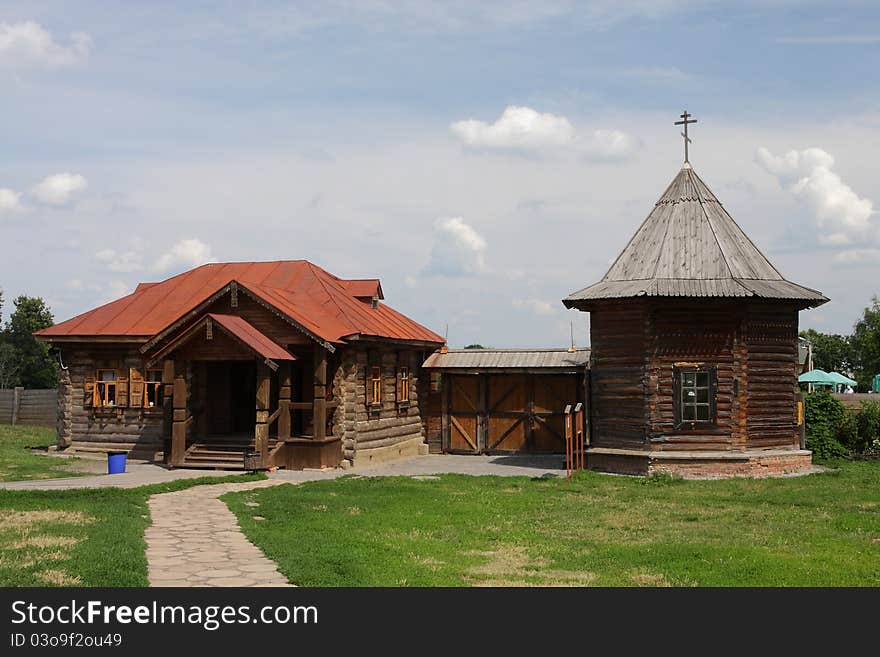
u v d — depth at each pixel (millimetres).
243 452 27078
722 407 25188
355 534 15672
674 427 25234
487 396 33156
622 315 26094
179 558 13266
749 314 25500
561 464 29281
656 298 25016
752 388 25375
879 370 81812
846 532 16656
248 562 13008
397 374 31297
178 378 26562
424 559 13742
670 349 25438
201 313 26922
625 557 14188
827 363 96938
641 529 17016
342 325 27922
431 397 33938
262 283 31797
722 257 26375
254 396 31516
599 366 26781
